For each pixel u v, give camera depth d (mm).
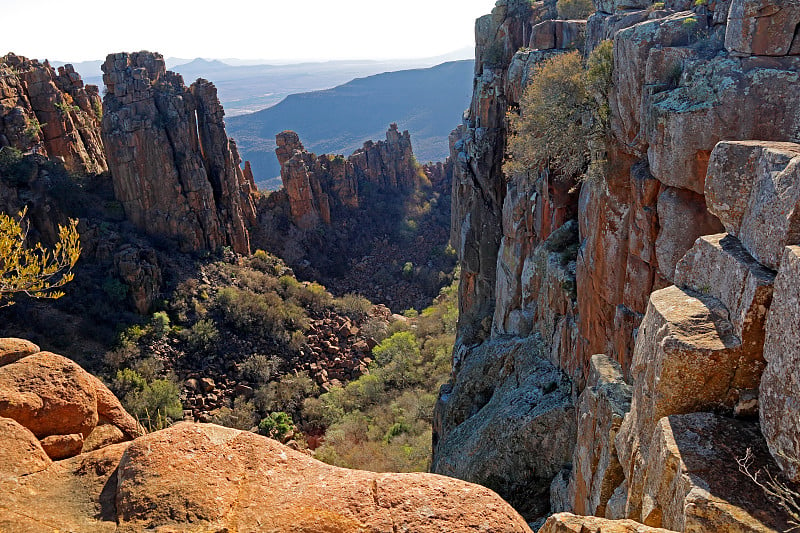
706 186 7699
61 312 44812
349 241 87562
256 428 40500
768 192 6438
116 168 56500
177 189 58656
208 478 4781
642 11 14977
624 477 9383
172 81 61625
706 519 5383
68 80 65625
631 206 13914
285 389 45406
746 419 6355
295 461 5180
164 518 4406
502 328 29531
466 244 38812
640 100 12742
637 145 13312
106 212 56656
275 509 4578
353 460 32688
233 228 65812
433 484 4902
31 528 4410
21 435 5492
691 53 11383
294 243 78000
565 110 17266
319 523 4441
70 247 12242
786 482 5453
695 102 10602
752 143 7148
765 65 9844
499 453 18156
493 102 34562
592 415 11008
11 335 41031
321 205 85750
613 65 14250
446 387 29797
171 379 44094
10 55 56531
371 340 56500
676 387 6582
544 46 25875
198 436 5188
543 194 23516
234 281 59062
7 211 47906
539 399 18969
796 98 9555
